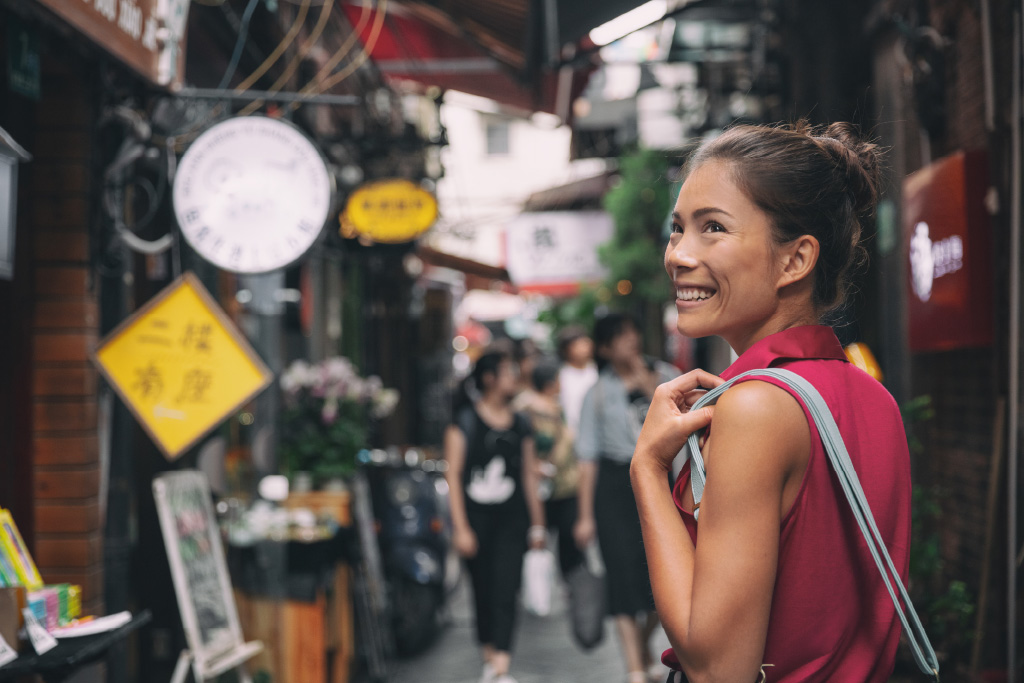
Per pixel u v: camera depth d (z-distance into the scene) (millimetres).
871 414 1341
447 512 8266
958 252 4625
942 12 5246
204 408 4074
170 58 4238
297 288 8039
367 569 6375
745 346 1384
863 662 1262
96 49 3613
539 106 10219
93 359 4090
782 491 1213
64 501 4043
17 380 4051
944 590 5258
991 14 4352
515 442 5828
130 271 4758
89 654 2678
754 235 1320
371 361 13102
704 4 6586
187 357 4090
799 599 1223
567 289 15680
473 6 6363
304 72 8453
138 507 5648
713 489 1213
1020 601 3822
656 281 14336
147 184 4543
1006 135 4266
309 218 4113
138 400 4074
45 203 4070
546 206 17172
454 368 19391
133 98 4332
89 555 4047
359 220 8328
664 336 19094
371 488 7660
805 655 1236
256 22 7168
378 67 9391
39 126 4078
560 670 6332
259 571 5391
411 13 7754
